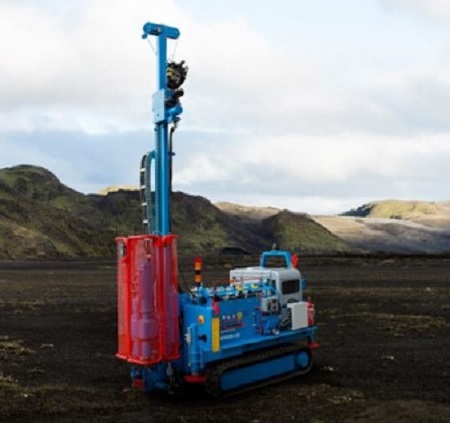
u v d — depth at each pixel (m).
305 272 57.72
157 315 11.59
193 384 13.15
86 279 53.28
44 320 26.72
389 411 10.66
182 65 13.23
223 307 12.43
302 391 12.69
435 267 63.72
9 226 123.38
